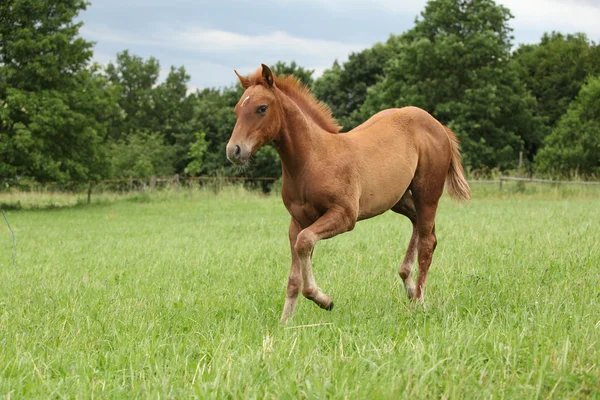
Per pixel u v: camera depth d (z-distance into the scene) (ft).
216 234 41.37
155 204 77.20
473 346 11.87
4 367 11.63
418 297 18.31
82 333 14.64
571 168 103.19
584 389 10.02
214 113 157.48
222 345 12.37
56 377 11.66
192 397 9.89
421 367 10.52
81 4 84.23
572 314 14.17
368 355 11.67
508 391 9.89
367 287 19.93
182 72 214.90
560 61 151.53
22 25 80.23
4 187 84.84
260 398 9.78
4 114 74.28
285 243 33.78
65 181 83.41
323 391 9.42
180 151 157.58
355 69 150.00
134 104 208.33
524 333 12.26
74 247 36.06
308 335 13.56
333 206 16.25
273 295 19.34
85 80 84.94
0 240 41.14
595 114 109.50
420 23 133.18
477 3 127.85
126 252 32.58
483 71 123.75
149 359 11.78
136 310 17.08
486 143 124.57
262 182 133.69
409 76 129.39
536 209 51.01
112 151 148.25
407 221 45.32
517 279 19.52
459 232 33.99
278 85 17.01
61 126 77.77
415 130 19.57
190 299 18.65
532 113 140.77
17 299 19.12
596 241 26.22
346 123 141.18
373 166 17.46
